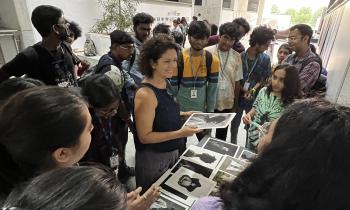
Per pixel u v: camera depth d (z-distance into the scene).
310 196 0.32
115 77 1.72
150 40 1.13
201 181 1.02
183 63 1.69
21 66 1.39
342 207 0.31
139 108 1.12
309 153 0.33
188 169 1.11
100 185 0.34
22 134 0.51
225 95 2.09
